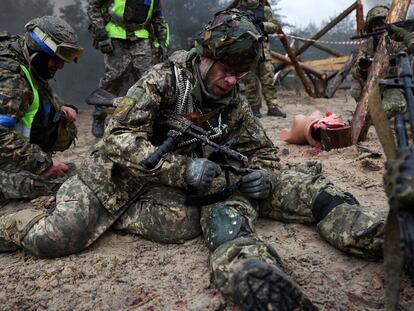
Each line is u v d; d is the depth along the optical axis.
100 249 2.46
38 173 2.99
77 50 3.04
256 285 1.51
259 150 2.67
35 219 2.38
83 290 2.10
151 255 2.37
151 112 2.29
